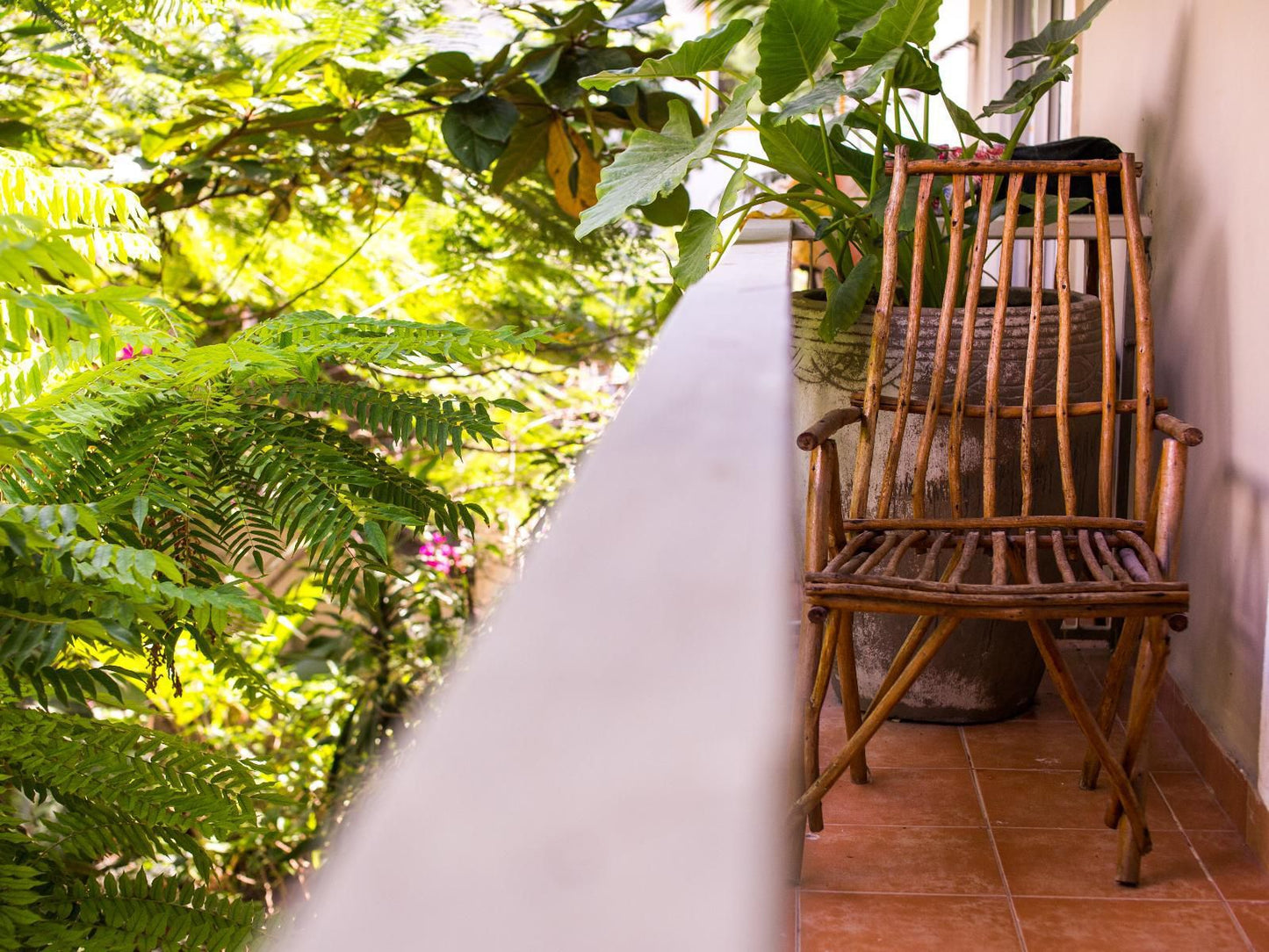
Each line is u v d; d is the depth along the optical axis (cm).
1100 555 177
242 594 133
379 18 420
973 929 167
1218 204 215
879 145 245
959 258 210
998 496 225
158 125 367
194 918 145
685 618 36
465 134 360
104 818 150
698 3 366
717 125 234
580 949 21
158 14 316
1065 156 272
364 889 24
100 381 163
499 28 439
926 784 212
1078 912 171
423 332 182
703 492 51
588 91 381
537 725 30
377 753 390
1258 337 193
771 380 79
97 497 156
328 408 183
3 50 336
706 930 22
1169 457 175
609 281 568
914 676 166
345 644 441
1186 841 190
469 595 464
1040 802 204
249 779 157
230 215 506
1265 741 180
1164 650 169
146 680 174
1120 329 273
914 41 228
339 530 158
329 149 429
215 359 162
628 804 26
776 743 29
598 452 59
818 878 182
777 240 242
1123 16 289
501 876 24
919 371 227
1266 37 190
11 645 119
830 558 191
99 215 205
